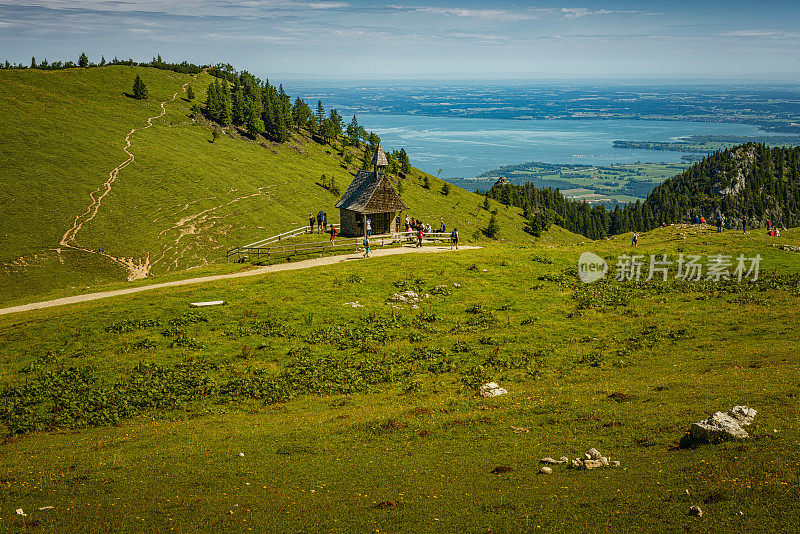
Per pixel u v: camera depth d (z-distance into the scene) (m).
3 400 34.19
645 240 81.12
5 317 52.06
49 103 190.00
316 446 24.77
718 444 19.67
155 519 18.05
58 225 125.62
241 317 48.41
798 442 18.59
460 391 32.59
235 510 18.64
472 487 19.23
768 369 29.19
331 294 53.84
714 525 14.82
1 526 17.41
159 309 49.81
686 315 46.25
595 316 47.94
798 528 14.12
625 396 27.55
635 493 17.27
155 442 26.75
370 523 17.09
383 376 36.78
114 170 162.12
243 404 33.28
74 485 21.23
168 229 139.62
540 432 24.09
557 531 15.62
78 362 39.88
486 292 55.06
